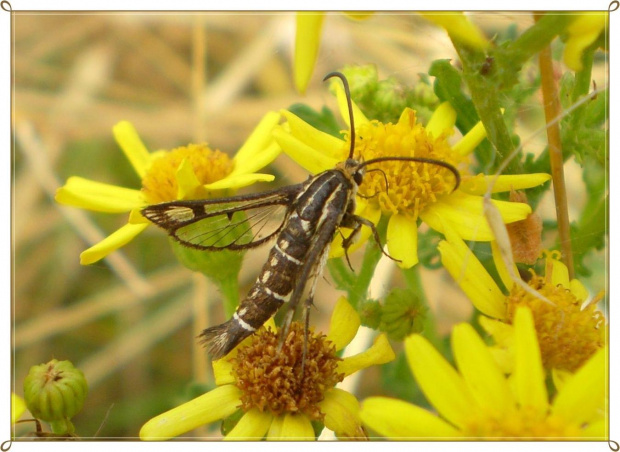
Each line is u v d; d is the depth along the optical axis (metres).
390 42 0.11
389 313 0.09
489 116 0.09
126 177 0.13
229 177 0.10
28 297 0.12
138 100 0.13
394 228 0.09
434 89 0.10
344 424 0.09
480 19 0.09
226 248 0.10
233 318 0.09
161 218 0.10
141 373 0.12
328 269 0.10
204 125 0.13
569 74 0.09
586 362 0.08
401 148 0.09
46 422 0.09
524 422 0.08
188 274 0.12
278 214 0.10
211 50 0.13
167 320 0.12
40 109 0.13
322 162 0.09
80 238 0.12
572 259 0.09
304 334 0.09
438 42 0.10
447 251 0.09
